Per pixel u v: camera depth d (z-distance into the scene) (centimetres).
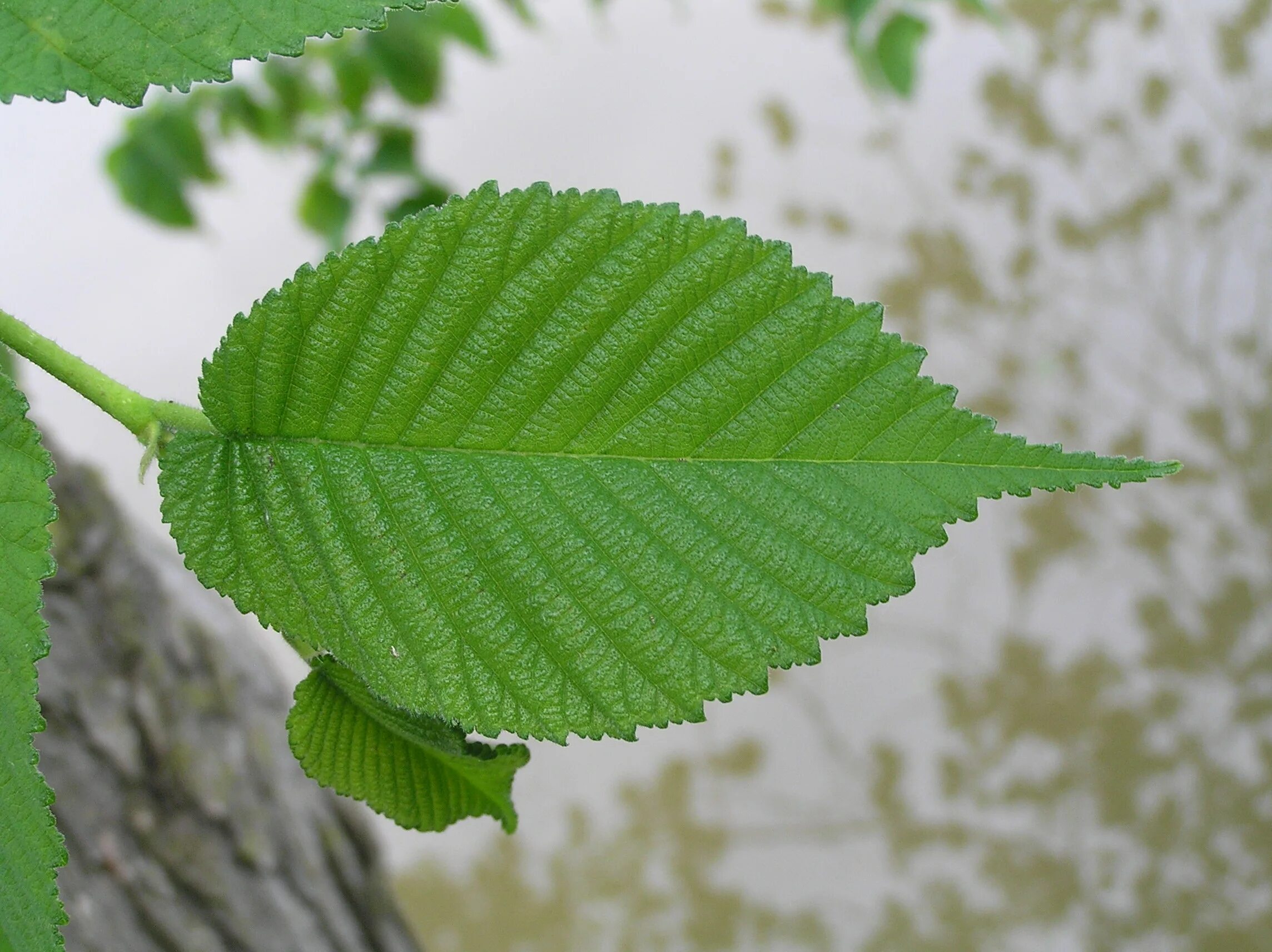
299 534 50
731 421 51
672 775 230
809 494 51
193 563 50
